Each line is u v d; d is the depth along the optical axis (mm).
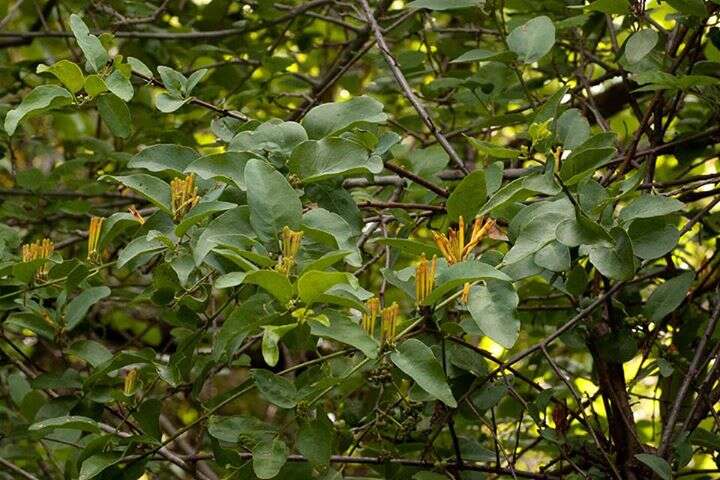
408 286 1945
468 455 2176
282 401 1949
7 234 2178
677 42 2264
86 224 2621
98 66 2029
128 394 2037
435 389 1880
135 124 2590
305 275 1832
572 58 2650
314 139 2016
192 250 1964
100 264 2061
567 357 2691
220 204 1939
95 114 3113
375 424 2137
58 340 2113
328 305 1999
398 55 2490
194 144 2559
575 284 2119
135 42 2633
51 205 2518
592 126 2625
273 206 1910
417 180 2141
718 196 2234
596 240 1925
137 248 1976
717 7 2168
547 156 1967
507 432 2461
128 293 2580
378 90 2613
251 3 2559
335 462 2127
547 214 1948
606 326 2217
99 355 2107
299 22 2713
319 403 1976
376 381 2086
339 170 1968
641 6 2121
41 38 2865
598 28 2533
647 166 2104
